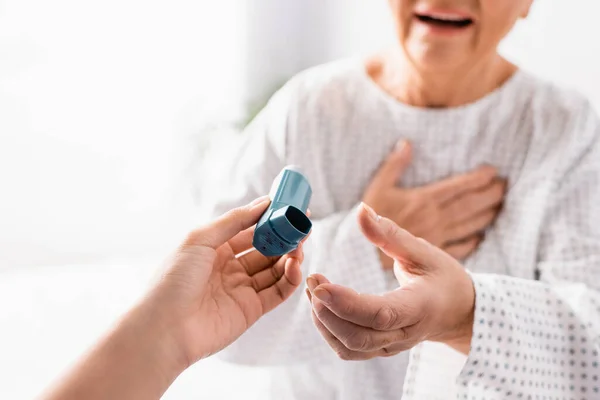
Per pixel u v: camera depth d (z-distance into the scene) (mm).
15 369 1109
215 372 1136
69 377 416
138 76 1831
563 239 575
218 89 1932
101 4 1736
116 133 1842
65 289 1424
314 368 639
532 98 616
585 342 508
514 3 521
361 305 397
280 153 649
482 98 620
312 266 613
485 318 472
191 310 456
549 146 600
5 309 1316
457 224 621
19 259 1777
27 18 1657
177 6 1830
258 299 499
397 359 615
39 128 1740
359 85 654
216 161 1788
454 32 537
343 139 652
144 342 433
